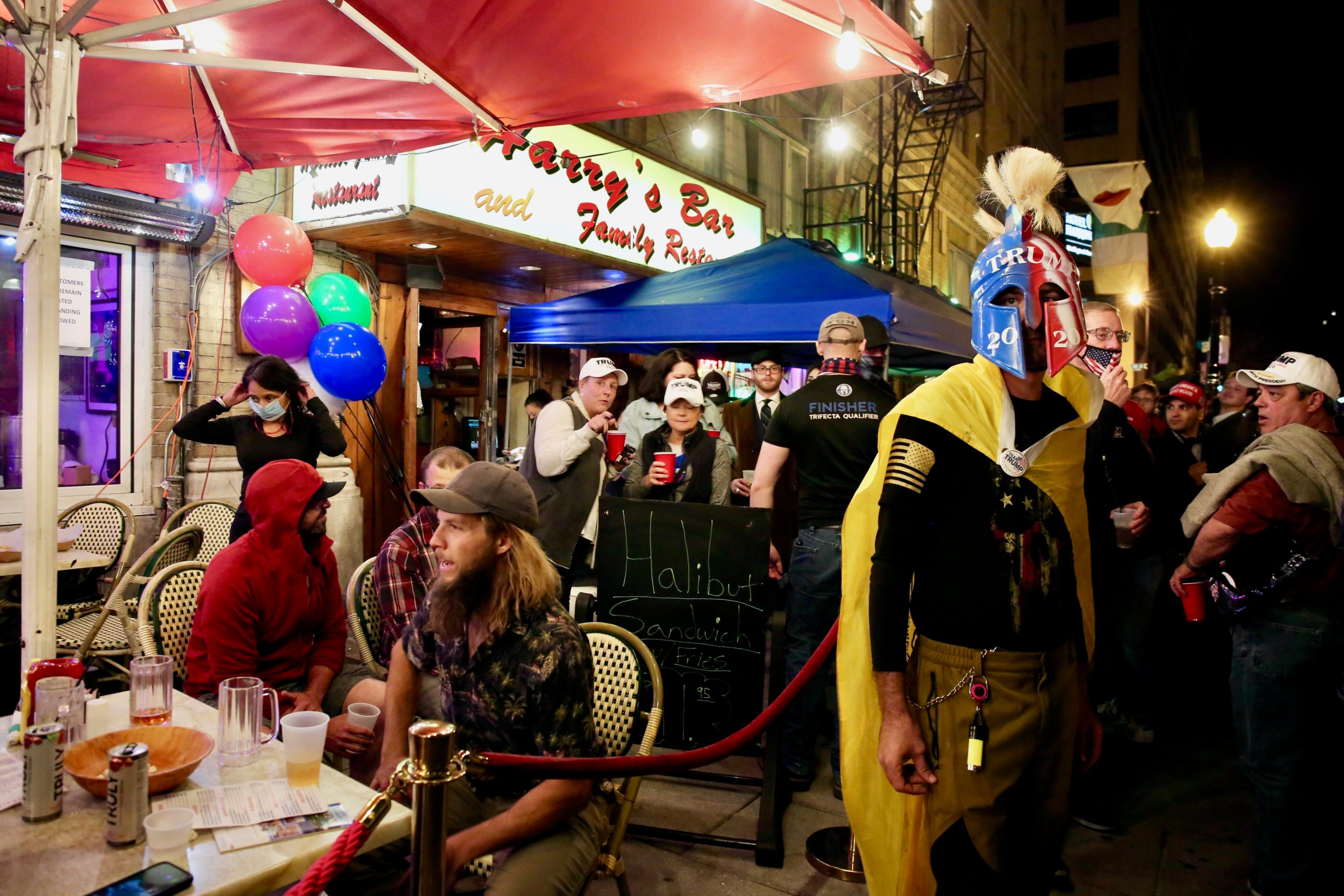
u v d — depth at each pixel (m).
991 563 1.83
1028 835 1.95
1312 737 2.80
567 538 4.19
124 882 1.45
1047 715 1.84
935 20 15.16
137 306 5.36
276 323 4.82
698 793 3.69
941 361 7.15
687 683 3.44
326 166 5.83
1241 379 3.09
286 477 2.84
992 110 20.19
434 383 9.09
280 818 1.73
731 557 3.44
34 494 2.47
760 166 11.43
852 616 2.07
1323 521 2.67
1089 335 3.25
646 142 8.94
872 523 2.03
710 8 3.42
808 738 3.69
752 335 5.23
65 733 1.94
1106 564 2.35
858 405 3.47
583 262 7.17
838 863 3.07
